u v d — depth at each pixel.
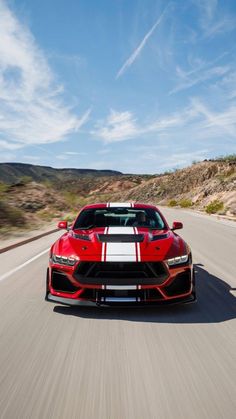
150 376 2.97
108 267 4.36
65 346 3.58
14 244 10.84
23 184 29.16
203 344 3.64
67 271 4.47
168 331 3.99
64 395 2.67
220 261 8.41
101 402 2.57
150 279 4.34
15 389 2.75
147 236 5.01
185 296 4.59
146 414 2.43
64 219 22.41
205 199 51.44
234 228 17.17
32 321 4.30
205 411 2.47
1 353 3.42
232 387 2.80
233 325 4.18
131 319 4.36
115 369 3.10
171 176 124.81
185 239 12.73
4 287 5.94
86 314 4.54
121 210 6.06
